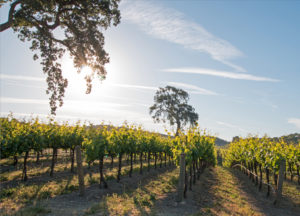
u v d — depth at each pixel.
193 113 66.81
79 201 8.65
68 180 12.05
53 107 27.25
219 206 9.01
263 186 14.20
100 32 25.75
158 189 11.62
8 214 6.30
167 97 66.19
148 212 7.37
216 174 20.27
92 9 24.06
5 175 12.28
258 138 16.55
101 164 11.28
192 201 9.62
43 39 25.94
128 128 14.94
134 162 24.11
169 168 22.73
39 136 12.69
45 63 26.67
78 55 25.39
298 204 10.10
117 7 24.94
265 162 11.68
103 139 11.83
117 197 9.43
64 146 14.52
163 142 22.66
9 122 14.77
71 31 25.30
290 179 17.09
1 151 11.23
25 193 8.80
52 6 22.45
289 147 15.02
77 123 16.86
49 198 8.70
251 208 9.09
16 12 21.34
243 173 21.12
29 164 17.02
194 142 12.82
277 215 8.48
